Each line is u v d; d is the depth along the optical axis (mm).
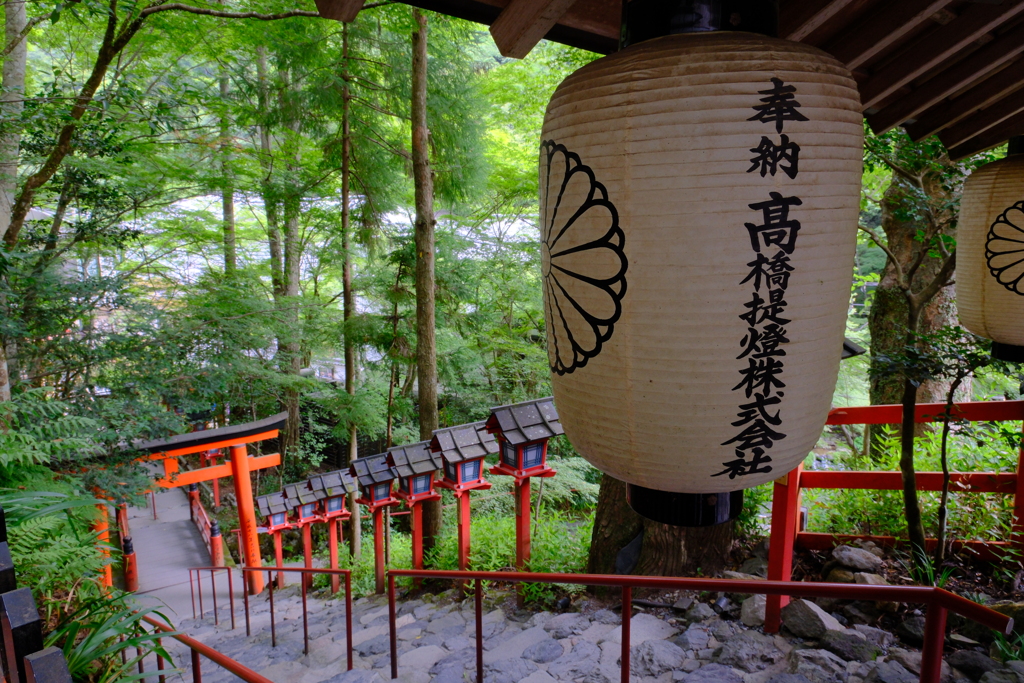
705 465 1153
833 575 3984
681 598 4477
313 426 13859
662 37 1116
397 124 13023
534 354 10992
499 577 3117
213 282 9750
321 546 12219
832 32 2043
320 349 14219
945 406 3705
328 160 11047
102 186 6840
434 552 7777
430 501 8320
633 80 1063
